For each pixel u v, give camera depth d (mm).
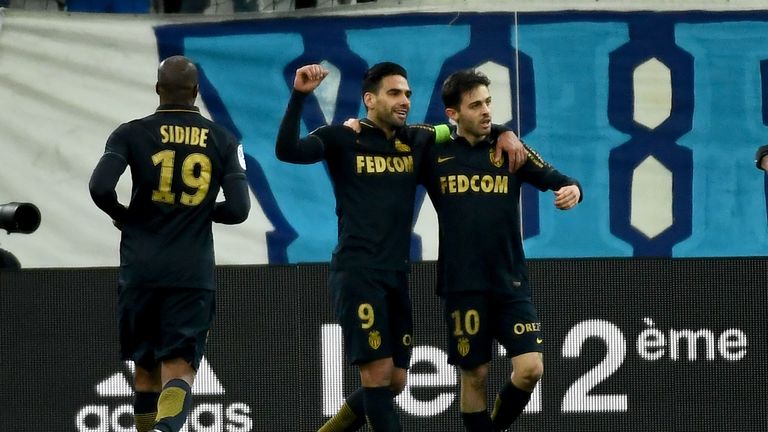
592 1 26594
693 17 26531
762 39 26469
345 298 19031
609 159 26484
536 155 20078
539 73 26625
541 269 21406
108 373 21891
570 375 21375
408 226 19438
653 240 26359
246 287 21734
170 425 17594
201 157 18453
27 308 21922
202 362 21734
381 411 19016
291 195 26641
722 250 26312
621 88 26562
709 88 26516
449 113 19797
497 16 26656
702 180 26391
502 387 21703
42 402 21875
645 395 21266
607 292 21344
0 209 20328
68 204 26672
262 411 21672
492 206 19484
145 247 18250
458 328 19703
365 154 19250
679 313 21219
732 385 21172
